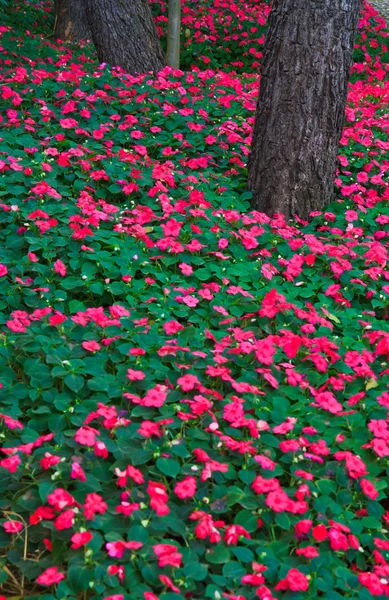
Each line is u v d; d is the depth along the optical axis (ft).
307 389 10.86
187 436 9.52
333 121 16.97
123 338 11.21
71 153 16.57
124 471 8.46
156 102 21.40
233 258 14.70
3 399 9.88
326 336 12.46
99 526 7.97
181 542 8.29
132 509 8.05
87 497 7.73
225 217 15.51
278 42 16.65
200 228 15.31
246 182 18.22
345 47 16.61
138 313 12.25
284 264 14.49
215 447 9.42
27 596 7.93
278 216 16.35
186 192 16.90
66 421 9.55
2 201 15.06
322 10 16.24
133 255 13.67
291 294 13.53
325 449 9.12
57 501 7.71
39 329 11.40
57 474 8.45
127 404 10.14
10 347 10.92
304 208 17.29
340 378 10.98
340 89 16.83
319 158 17.03
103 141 18.92
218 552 7.91
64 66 26.86
